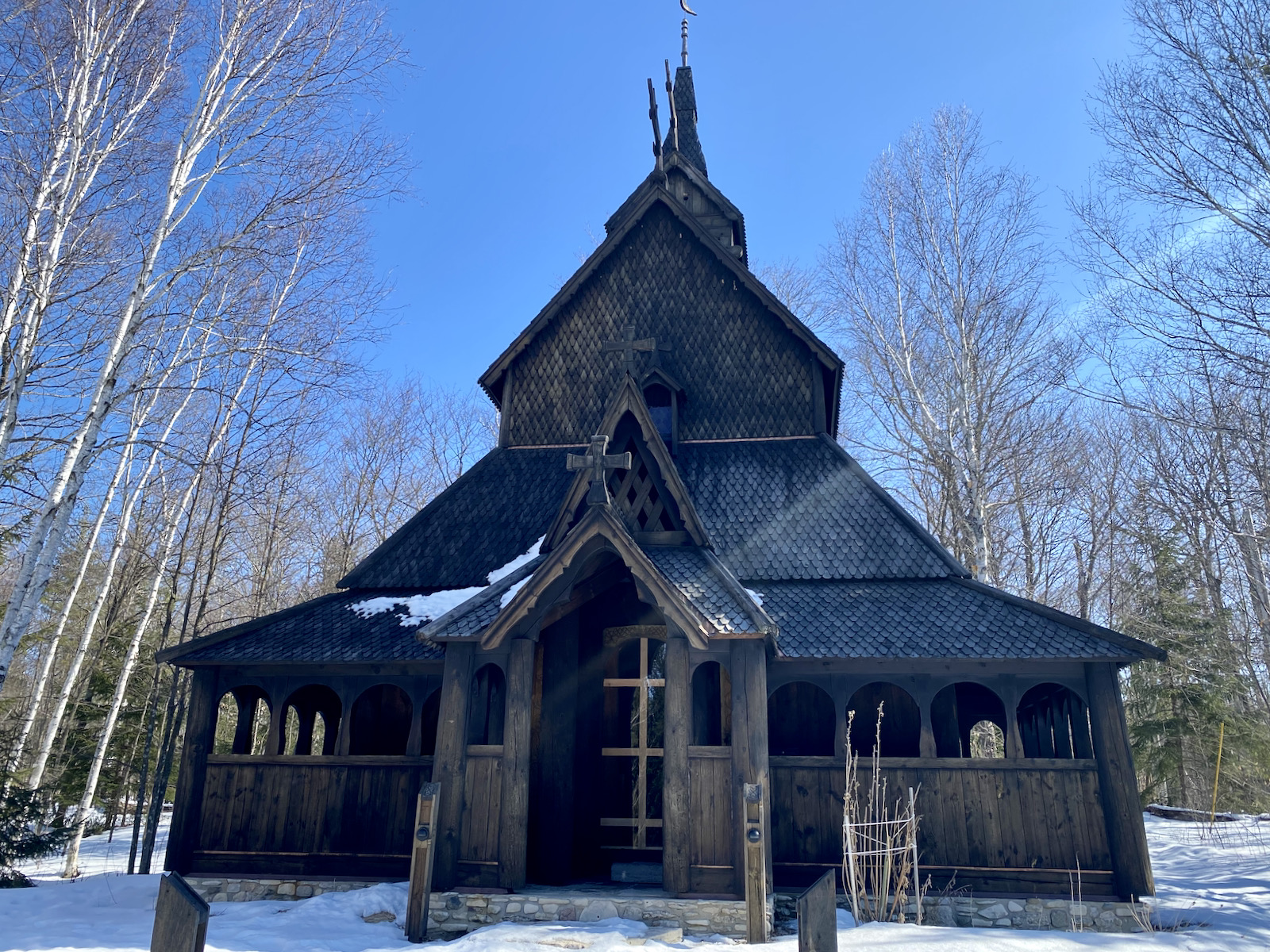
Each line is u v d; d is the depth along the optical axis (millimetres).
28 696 24266
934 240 26172
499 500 15914
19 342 13406
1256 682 24266
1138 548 29453
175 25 15906
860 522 14164
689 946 8383
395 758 12398
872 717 12734
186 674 27906
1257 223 14695
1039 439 29469
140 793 17875
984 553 22219
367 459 40094
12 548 22297
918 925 9359
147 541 25531
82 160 14945
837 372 16984
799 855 11016
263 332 16859
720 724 11977
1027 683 11281
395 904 10453
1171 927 9953
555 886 10773
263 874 12023
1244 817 22188
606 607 12820
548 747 11711
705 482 15469
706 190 19594
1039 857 10633
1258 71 14438
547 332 18062
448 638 10742
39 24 14273
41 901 11500
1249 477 20422
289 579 34281
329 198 16500
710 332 17469
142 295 14180
